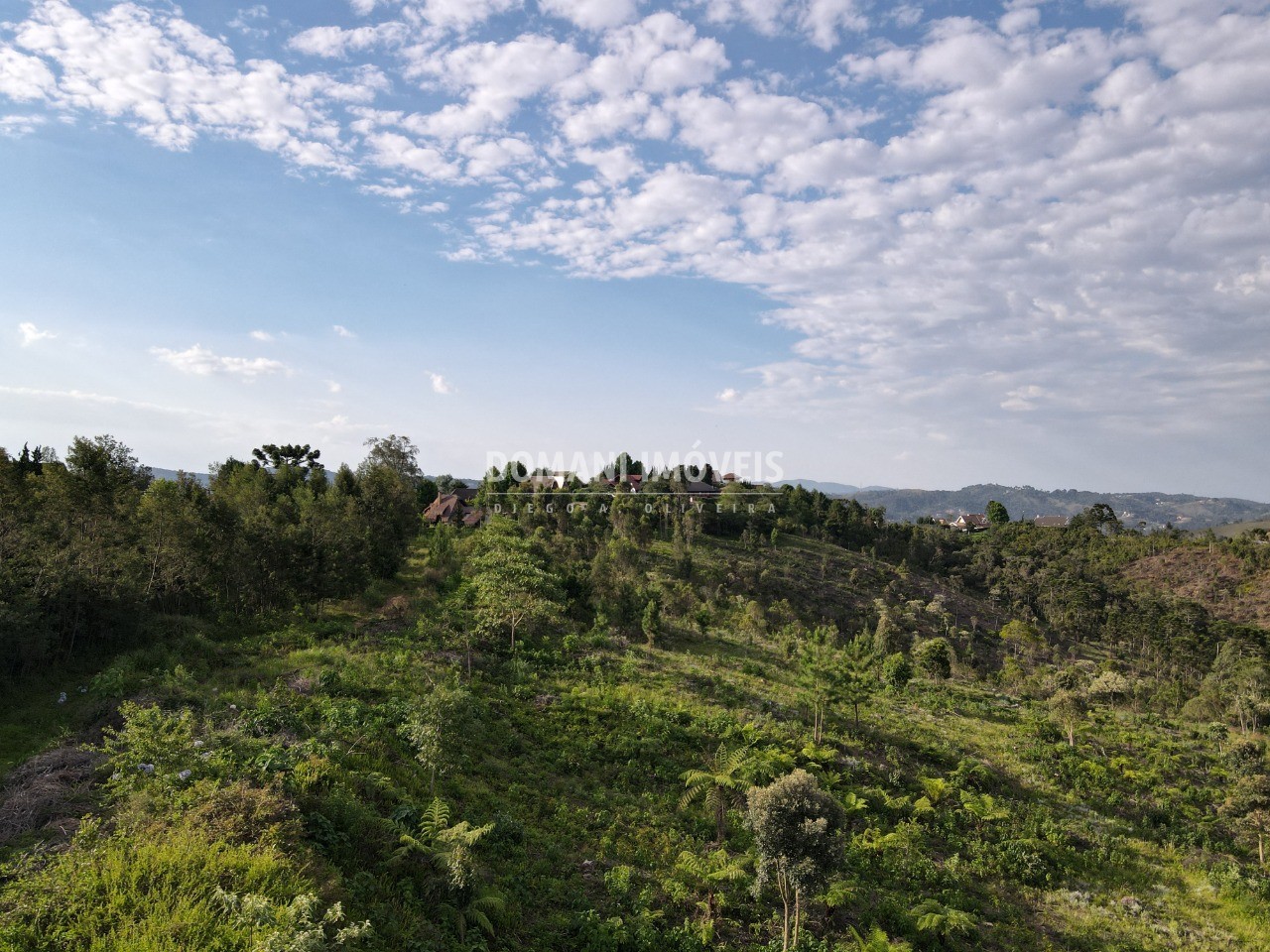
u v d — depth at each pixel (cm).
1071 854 2361
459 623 3647
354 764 1852
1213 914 2081
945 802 2556
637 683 3266
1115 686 4788
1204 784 3053
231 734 1697
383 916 1283
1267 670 5650
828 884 1798
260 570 3638
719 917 1716
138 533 3425
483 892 1461
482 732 2441
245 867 1191
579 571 4997
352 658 2794
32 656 2408
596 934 1539
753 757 2345
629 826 2056
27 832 1288
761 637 5009
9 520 2969
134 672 2500
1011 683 5003
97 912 1032
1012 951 1816
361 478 6919
